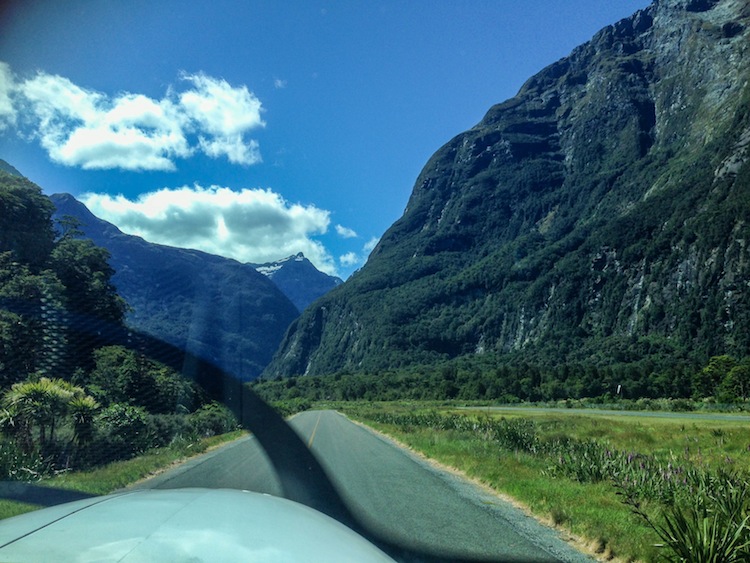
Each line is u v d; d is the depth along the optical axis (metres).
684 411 55.75
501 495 10.38
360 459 15.68
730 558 5.40
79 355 11.31
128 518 2.18
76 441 11.99
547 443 17.06
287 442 7.75
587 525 7.54
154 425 13.99
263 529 2.20
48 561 1.71
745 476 8.77
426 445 18.56
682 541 5.73
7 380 11.23
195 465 12.67
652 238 194.62
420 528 7.78
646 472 9.93
